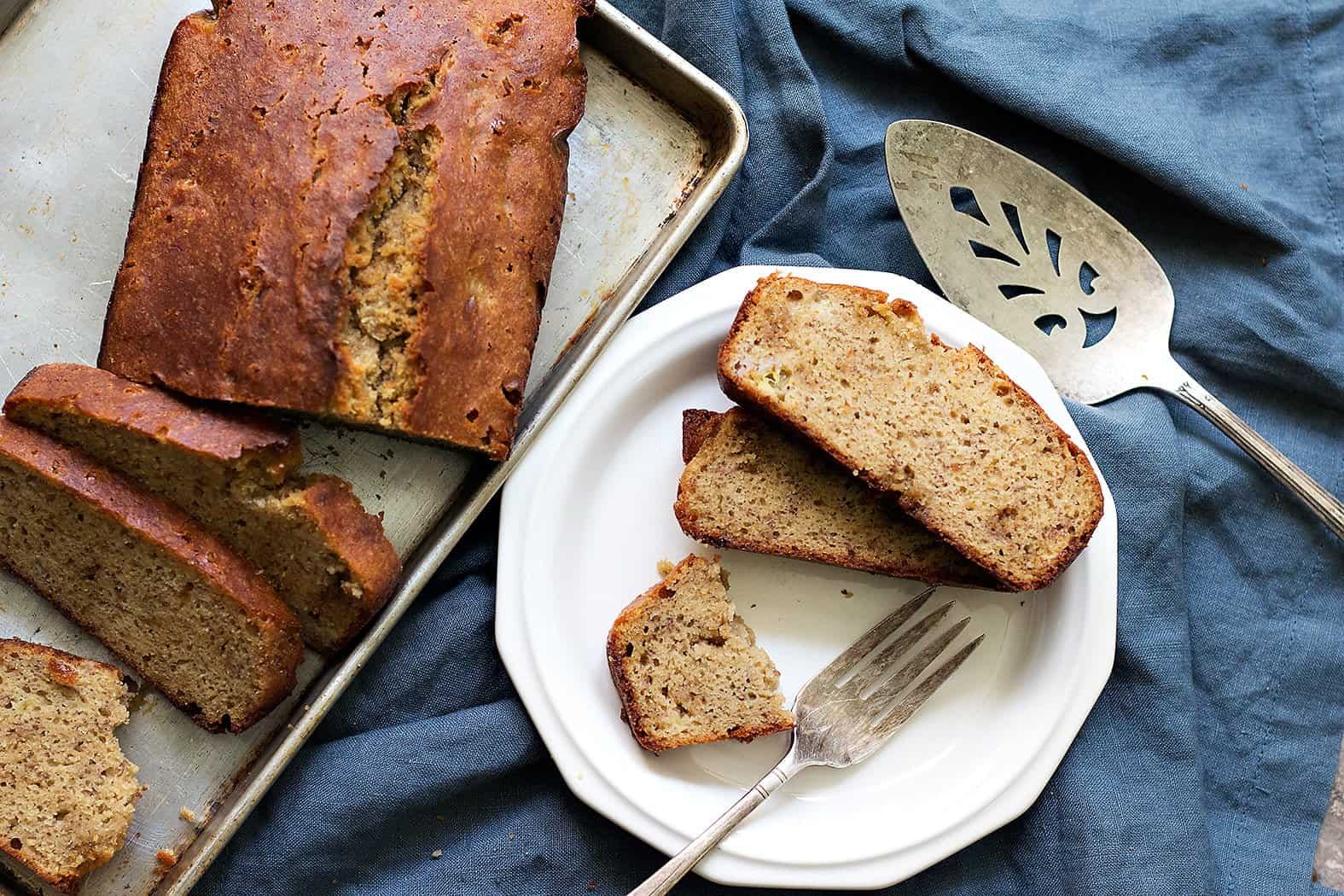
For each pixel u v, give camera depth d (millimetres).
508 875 544
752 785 545
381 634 532
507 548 538
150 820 535
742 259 564
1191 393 565
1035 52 572
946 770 551
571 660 544
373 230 499
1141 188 581
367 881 544
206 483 515
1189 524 573
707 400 559
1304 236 579
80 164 548
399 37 506
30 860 522
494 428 513
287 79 501
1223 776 567
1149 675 554
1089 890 545
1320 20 582
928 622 542
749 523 544
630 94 560
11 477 519
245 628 519
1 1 548
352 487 540
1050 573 536
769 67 565
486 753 540
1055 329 568
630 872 546
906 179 564
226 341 495
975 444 538
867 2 568
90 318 544
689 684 539
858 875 536
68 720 526
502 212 510
